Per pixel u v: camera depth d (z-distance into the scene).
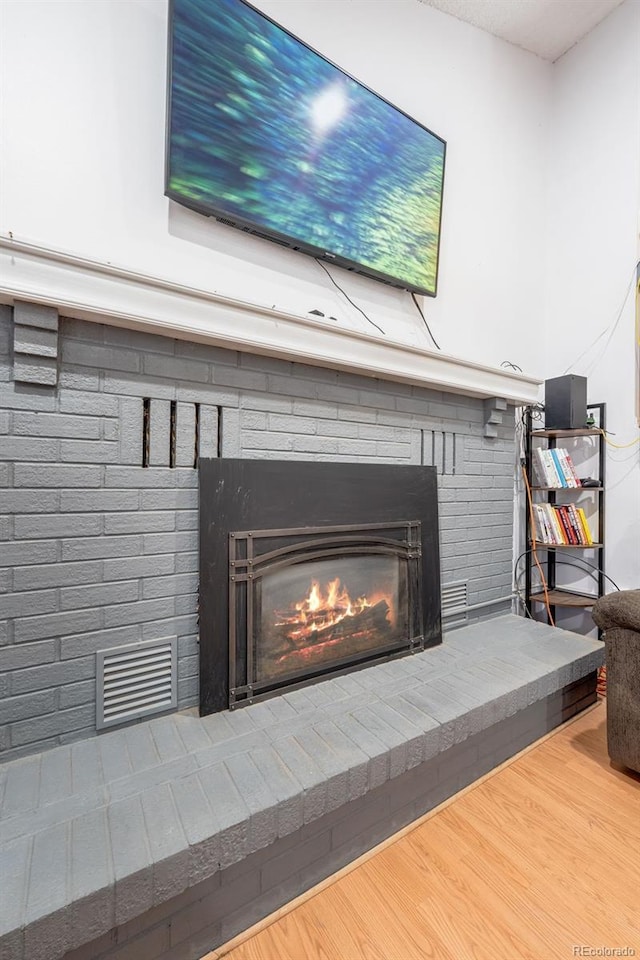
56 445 1.16
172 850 0.84
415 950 0.94
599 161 2.45
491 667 1.66
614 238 2.40
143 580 1.29
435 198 2.02
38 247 1.03
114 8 1.31
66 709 1.18
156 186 1.38
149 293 1.19
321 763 1.09
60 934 0.73
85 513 1.20
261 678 1.42
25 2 1.19
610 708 1.51
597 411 2.45
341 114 1.69
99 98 1.29
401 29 1.99
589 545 2.28
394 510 1.80
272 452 1.52
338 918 1.01
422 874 1.12
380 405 1.81
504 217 2.46
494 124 2.39
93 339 1.20
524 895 1.06
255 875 0.99
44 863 0.80
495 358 2.43
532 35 2.44
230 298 1.30
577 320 2.57
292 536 1.51
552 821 1.29
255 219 1.48
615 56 2.36
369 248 1.79
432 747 1.25
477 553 2.21
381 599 1.74
